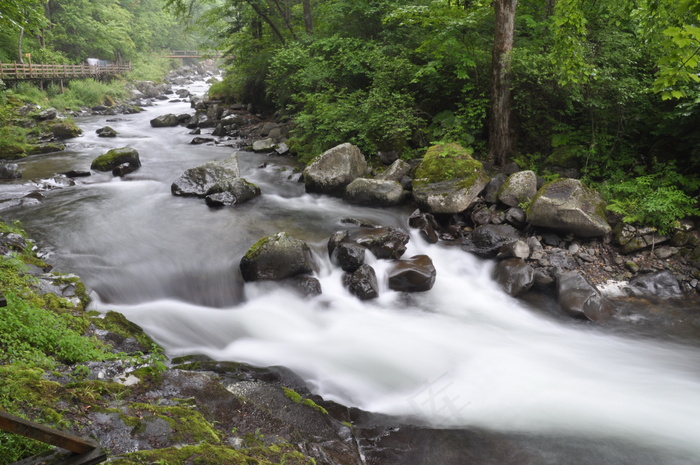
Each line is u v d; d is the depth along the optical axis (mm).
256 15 22641
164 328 6543
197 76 62469
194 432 3789
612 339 7004
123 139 20453
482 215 9844
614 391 5781
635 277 8328
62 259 7941
